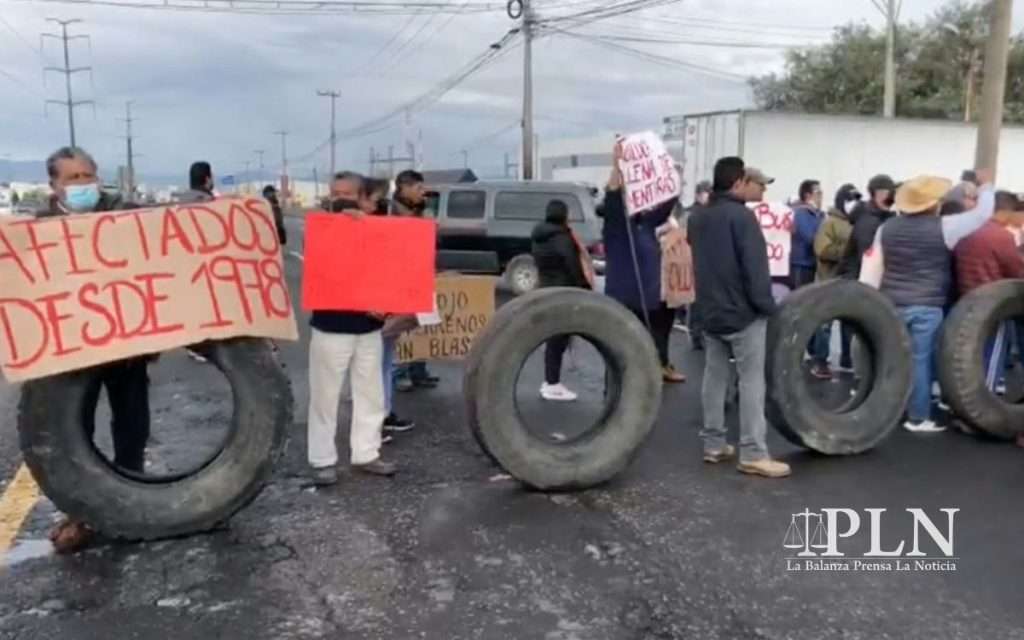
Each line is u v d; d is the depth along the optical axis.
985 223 6.40
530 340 5.13
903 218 6.44
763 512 4.92
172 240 4.39
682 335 11.09
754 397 5.51
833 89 47.28
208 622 3.69
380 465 5.55
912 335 6.45
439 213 15.84
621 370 5.35
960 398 6.29
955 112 43.41
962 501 5.11
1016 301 6.36
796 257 9.23
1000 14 13.34
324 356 5.27
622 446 5.33
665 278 7.96
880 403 6.07
